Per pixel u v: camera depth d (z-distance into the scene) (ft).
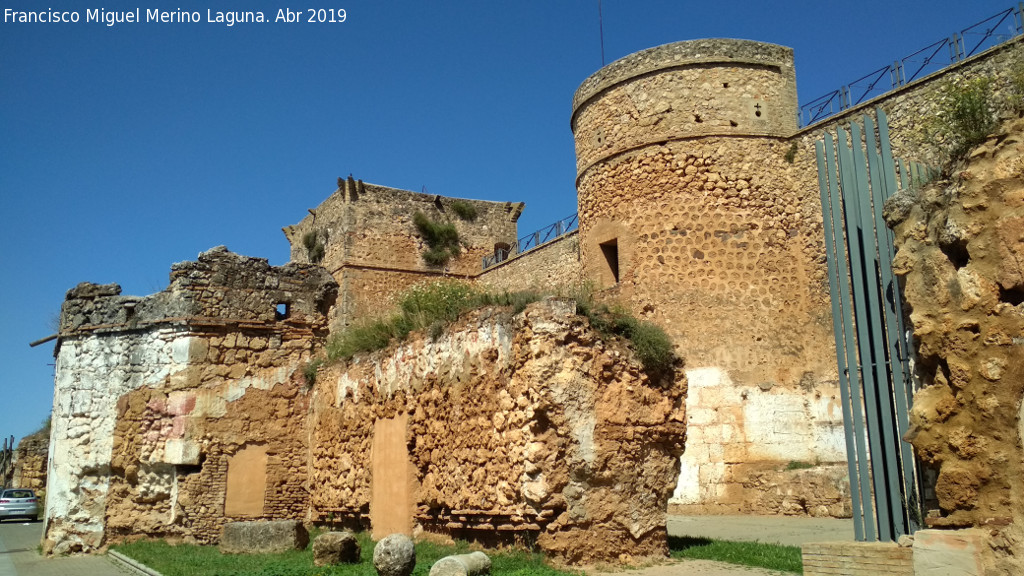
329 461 51.72
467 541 38.93
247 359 53.47
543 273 106.22
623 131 76.64
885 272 29.60
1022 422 22.84
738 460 66.08
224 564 37.93
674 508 65.62
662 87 75.41
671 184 73.05
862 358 30.09
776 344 69.31
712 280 70.49
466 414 39.32
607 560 34.27
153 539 49.47
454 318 42.14
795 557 35.73
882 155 30.45
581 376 35.27
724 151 73.00
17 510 102.89
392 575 31.65
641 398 36.70
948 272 25.17
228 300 53.57
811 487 59.82
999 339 23.49
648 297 71.51
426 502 41.96
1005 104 26.61
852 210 31.32
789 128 74.74
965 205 24.75
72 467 51.06
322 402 53.36
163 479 50.24
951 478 24.02
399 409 44.83
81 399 52.13
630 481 35.63
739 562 35.27
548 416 34.55
